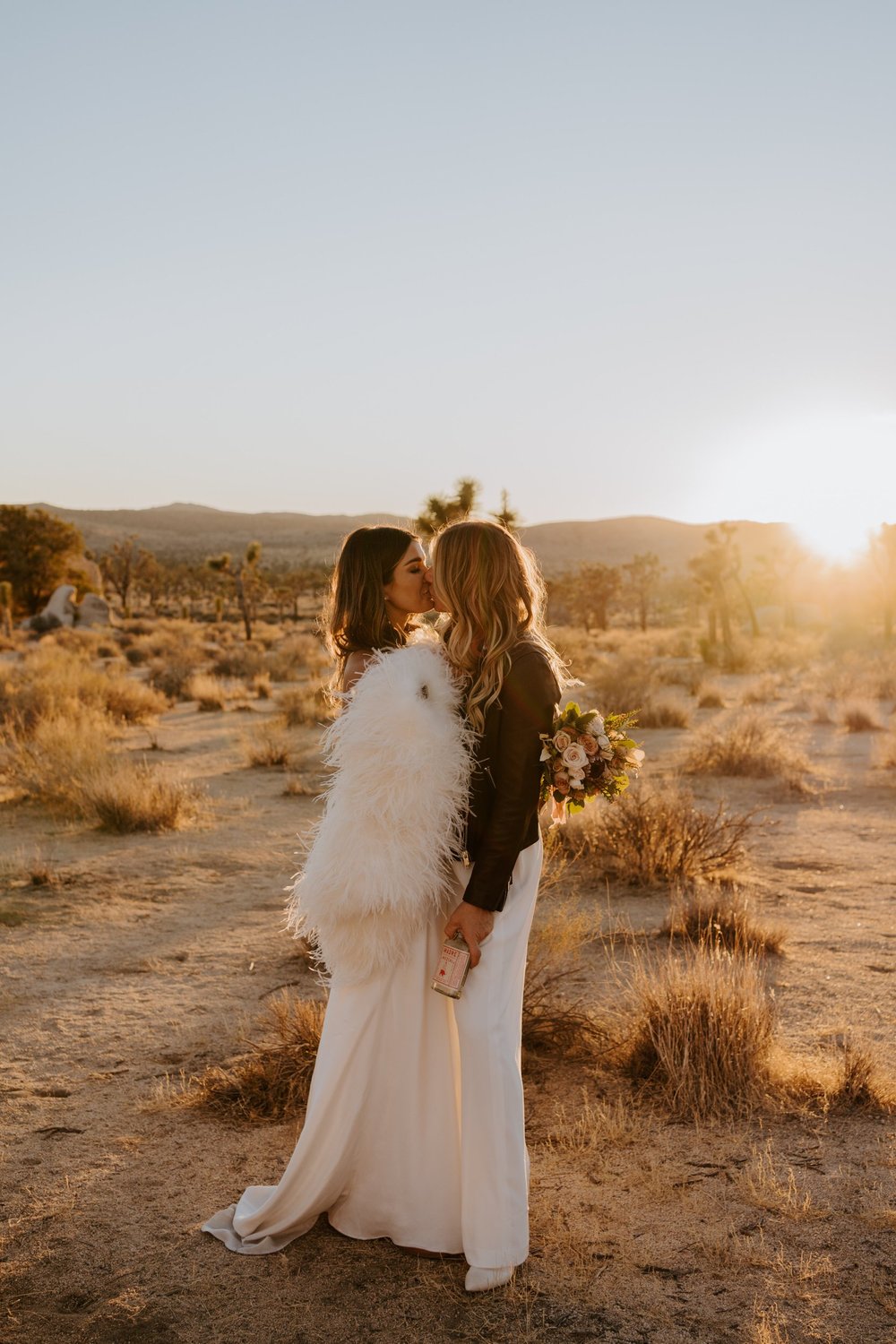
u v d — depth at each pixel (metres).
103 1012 5.04
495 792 2.83
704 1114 3.80
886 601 40.88
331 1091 2.90
